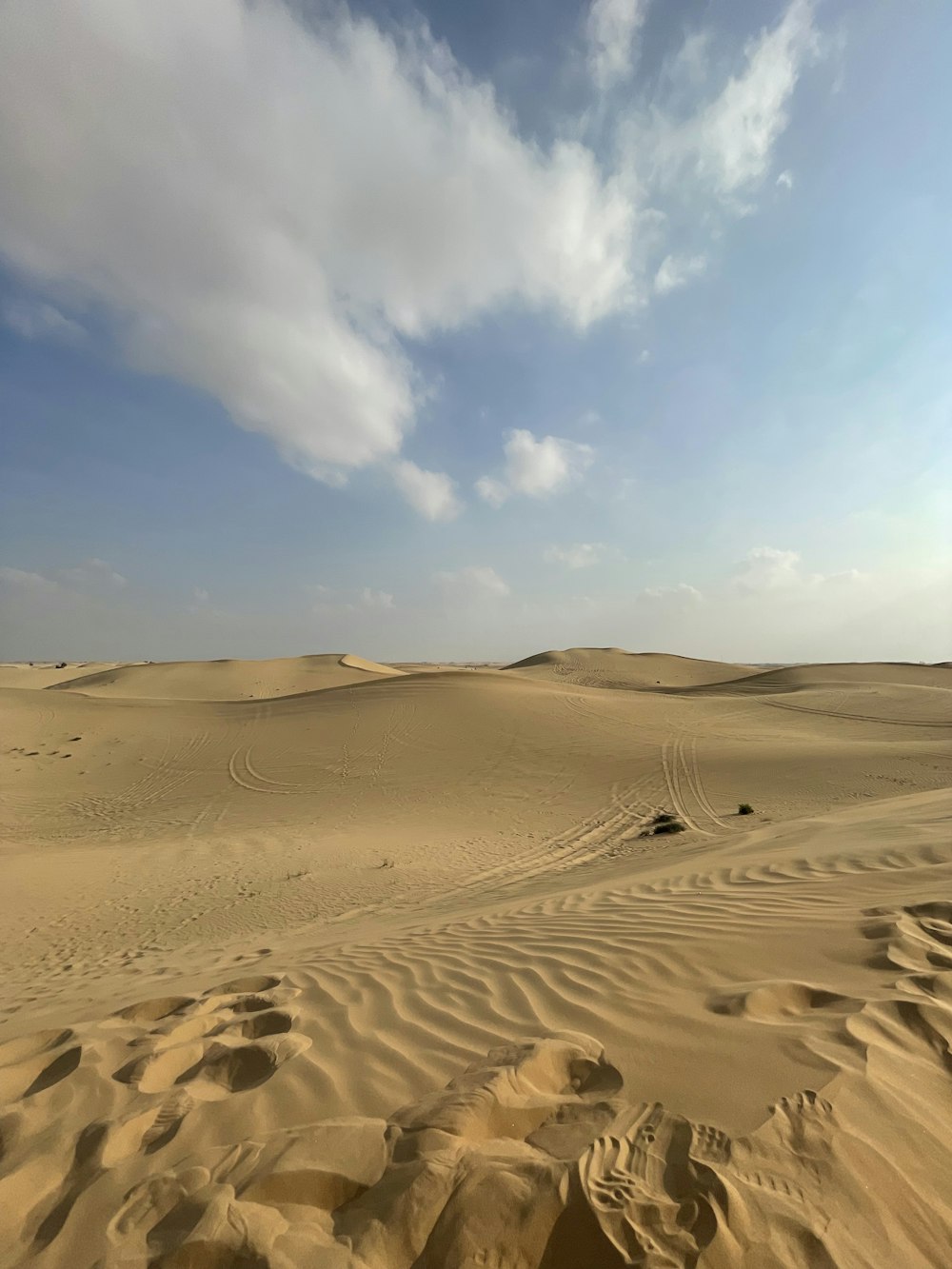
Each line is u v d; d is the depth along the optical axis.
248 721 32.44
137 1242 2.05
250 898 10.90
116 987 6.02
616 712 32.72
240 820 19.62
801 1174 2.11
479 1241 1.94
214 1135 2.60
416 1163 2.22
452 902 9.38
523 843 15.20
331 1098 2.80
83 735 31.14
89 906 10.62
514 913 6.23
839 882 5.63
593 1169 2.16
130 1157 2.50
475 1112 2.48
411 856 14.03
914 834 7.18
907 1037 2.87
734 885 6.04
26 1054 3.68
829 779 19.22
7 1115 2.85
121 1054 3.40
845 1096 2.45
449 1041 3.29
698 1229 1.91
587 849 13.98
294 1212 2.12
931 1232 1.95
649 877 7.26
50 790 24.20
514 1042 3.16
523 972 4.22
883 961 3.70
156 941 8.77
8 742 29.89
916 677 50.16
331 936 7.27
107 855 14.68
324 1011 3.82
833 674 52.28
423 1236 1.98
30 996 6.36
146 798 23.02
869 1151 2.21
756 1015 3.19
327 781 23.84
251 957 6.52
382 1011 3.76
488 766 24.36
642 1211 1.98
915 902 4.67
